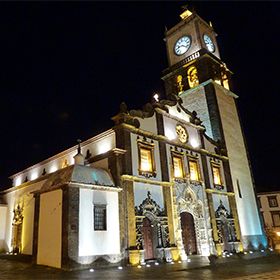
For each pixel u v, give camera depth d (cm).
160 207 2584
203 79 4138
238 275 1673
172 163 2855
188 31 4594
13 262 2408
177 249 2533
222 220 3275
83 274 1714
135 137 2583
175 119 3131
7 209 3681
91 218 2089
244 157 4156
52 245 2031
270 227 5828
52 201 2167
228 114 4181
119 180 2325
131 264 2131
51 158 3422
